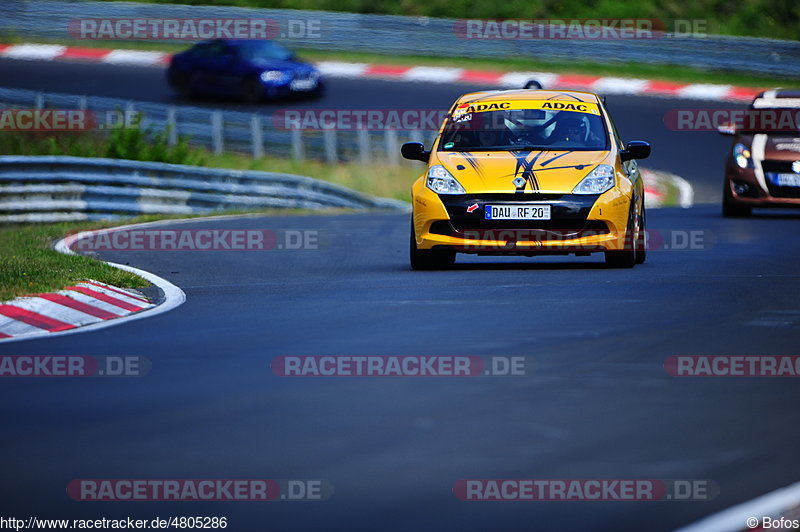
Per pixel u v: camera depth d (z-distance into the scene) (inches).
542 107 1571.1
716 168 4018.2
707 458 578.2
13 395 739.4
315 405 692.1
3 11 5551.2
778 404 702.5
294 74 4362.7
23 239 1943.9
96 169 2706.7
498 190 1438.2
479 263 1620.3
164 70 5132.9
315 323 1029.8
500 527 476.7
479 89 4896.7
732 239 1936.5
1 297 1106.1
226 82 4367.6
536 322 1010.1
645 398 713.0
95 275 1353.3
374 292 1257.4
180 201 2827.3
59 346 938.7
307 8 5841.5
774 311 1075.9
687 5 5984.3
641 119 4562.0
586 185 1441.9
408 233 2150.6
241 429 632.4
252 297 1251.2
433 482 531.8
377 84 4921.3
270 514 490.0
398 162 3966.5
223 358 855.1
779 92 2566.4
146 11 5541.3
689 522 486.6
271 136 3956.7
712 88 4948.3
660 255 1691.7
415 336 941.2
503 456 575.5
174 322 1072.8
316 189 3196.4
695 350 873.5
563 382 757.9
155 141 3462.1
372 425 640.4
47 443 606.2
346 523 478.3
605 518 489.7
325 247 1892.2
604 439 611.8
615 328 975.0
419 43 5423.2
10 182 2532.0
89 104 3855.8
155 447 595.5
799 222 2281.0
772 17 5969.5
